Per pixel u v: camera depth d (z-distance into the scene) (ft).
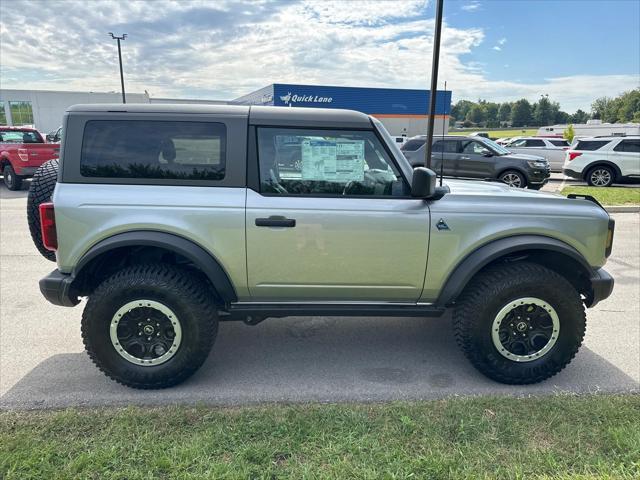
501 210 10.43
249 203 9.98
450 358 12.16
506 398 9.77
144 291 9.85
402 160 10.43
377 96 114.62
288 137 10.17
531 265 10.51
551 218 10.50
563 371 11.35
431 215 10.26
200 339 10.14
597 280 10.68
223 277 10.16
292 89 109.29
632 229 28.66
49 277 10.14
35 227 11.29
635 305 15.76
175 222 9.87
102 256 10.23
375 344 12.98
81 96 164.45
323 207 10.09
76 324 14.01
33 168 42.60
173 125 9.99
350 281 10.46
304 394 10.28
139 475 7.34
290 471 7.46
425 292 10.69
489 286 10.30
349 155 10.28
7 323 14.07
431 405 9.52
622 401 9.62
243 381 10.87
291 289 10.52
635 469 7.51
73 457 7.77
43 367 11.42
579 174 50.60
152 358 10.21
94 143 9.93
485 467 7.59
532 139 68.95
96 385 10.58
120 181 9.95
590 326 14.02
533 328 10.52
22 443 8.14
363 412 9.26
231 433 8.43
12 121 160.25
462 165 43.68
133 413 9.15
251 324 11.05
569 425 8.72
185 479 7.25
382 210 10.17
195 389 10.46
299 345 12.89
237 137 10.05
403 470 7.47
